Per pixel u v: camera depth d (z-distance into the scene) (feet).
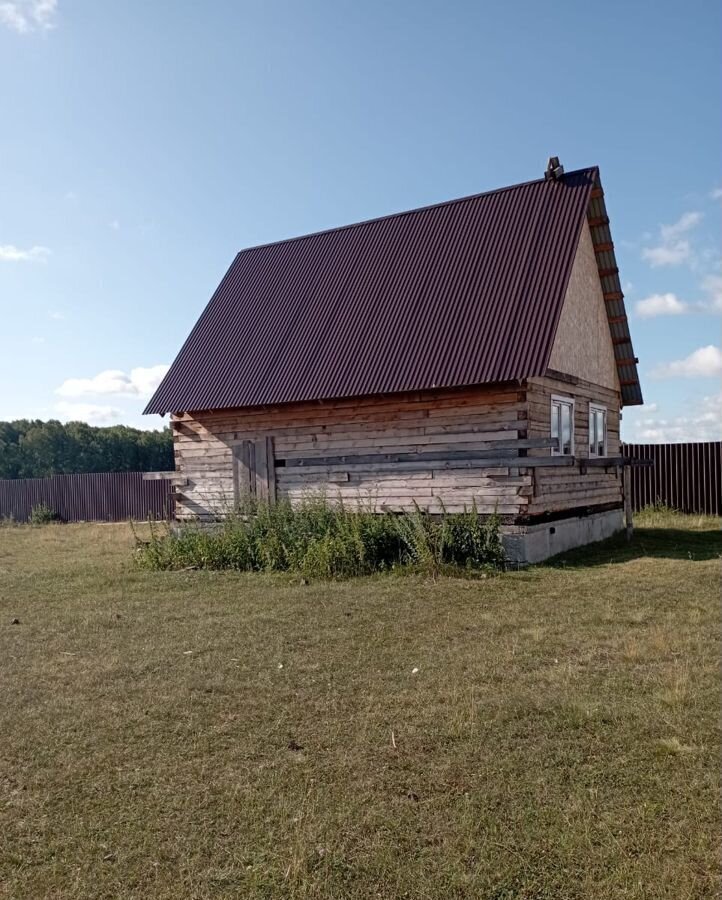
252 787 14.62
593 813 13.20
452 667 21.86
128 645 25.99
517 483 43.04
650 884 11.26
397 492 46.65
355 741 16.61
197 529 48.52
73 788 14.92
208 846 12.70
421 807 13.66
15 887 11.82
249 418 52.37
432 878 11.64
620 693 18.98
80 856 12.57
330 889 11.48
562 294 45.14
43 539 71.41
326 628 27.35
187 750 16.51
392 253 56.39
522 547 41.93
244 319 58.29
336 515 43.65
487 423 43.91
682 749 15.43
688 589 32.09
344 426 48.73
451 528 41.01
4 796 14.73
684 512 71.36
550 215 51.03
